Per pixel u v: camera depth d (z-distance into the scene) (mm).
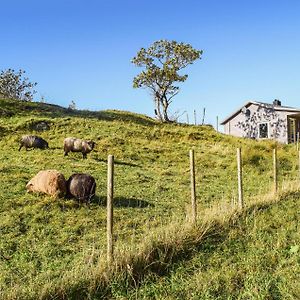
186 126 42875
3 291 6973
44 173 13742
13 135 29875
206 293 7172
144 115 47125
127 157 24984
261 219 11008
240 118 48375
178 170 21703
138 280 7617
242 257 8719
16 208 12430
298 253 8828
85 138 30203
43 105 42188
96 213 12469
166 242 8578
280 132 45062
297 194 14406
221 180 19469
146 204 13812
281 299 7000
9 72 60750
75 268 7914
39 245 9867
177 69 53844
